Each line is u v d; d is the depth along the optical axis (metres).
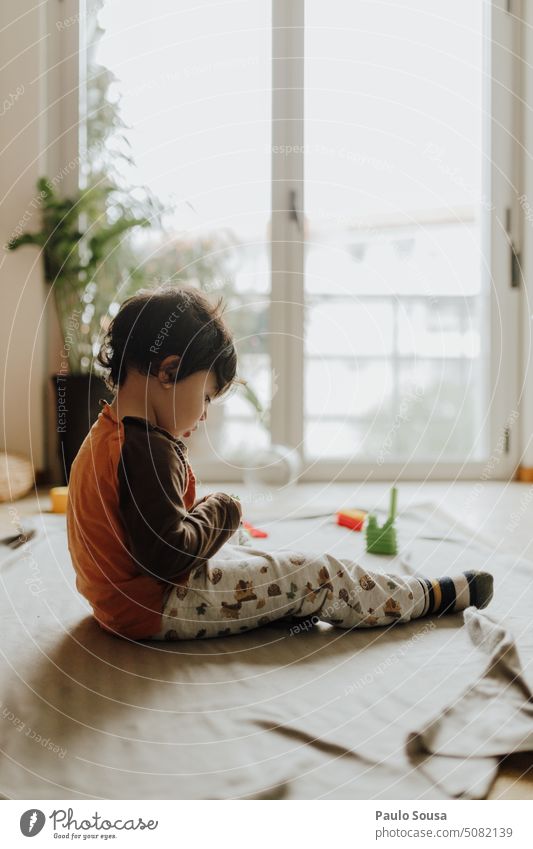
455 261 2.45
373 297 2.51
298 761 0.61
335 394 2.49
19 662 0.81
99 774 0.60
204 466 2.23
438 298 2.56
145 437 0.85
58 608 0.99
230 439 2.28
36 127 2.13
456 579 0.97
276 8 2.25
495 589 1.08
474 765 0.61
